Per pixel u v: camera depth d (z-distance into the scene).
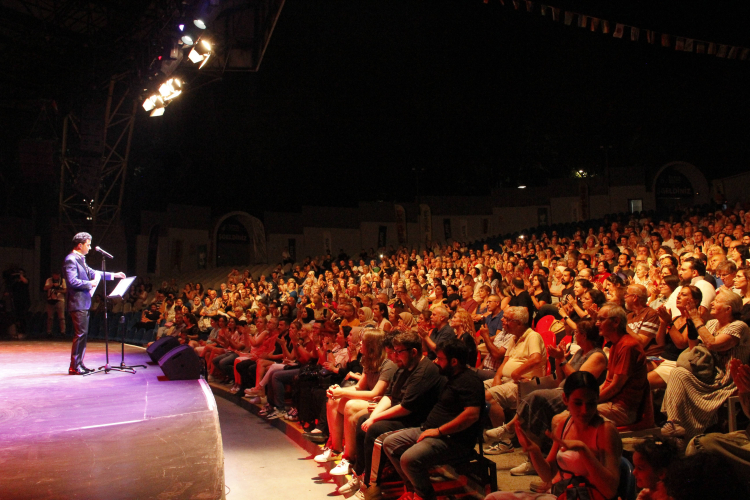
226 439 7.01
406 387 4.47
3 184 20.39
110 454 3.71
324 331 7.46
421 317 6.58
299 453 6.37
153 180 27.33
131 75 14.43
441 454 3.87
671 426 4.04
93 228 18.02
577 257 11.34
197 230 24.97
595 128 26.19
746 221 11.55
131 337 15.77
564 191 24.36
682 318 5.07
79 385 6.32
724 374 4.14
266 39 12.88
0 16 13.36
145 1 12.14
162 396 5.66
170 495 3.01
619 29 8.38
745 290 5.54
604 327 4.00
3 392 5.88
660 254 8.11
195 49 12.10
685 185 22.92
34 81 15.41
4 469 3.43
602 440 3.03
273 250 25.41
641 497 2.74
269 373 7.89
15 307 16.75
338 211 25.95
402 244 25.48
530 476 4.25
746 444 3.54
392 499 4.26
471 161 28.05
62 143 16.80
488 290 8.44
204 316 14.27
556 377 4.75
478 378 4.01
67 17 13.53
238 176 28.91
